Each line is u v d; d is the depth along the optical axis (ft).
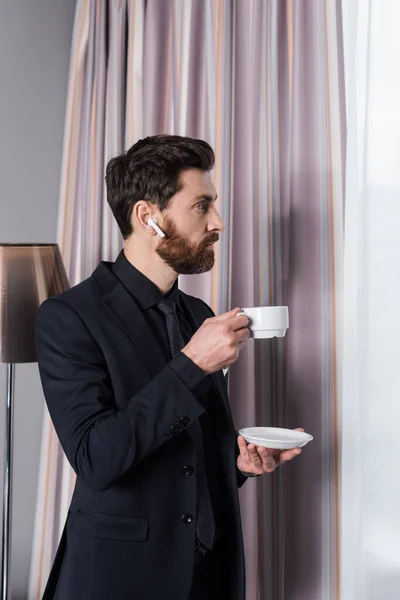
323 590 5.14
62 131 8.07
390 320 4.72
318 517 5.16
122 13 6.98
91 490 4.16
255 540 5.63
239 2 5.68
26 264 5.70
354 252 4.99
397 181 4.66
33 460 7.98
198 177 4.33
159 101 6.60
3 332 5.63
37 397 8.00
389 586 4.77
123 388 4.09
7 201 7.61
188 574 4.04
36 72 7.78
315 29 5.11
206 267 4.43
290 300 5.29
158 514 4.06
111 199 4.58
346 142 5.00
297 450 4.28
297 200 5.21
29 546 7.96
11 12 7.54
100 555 4.02
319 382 5.13
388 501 4.76
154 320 4.49
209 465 4.48
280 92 5.42
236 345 3.86
